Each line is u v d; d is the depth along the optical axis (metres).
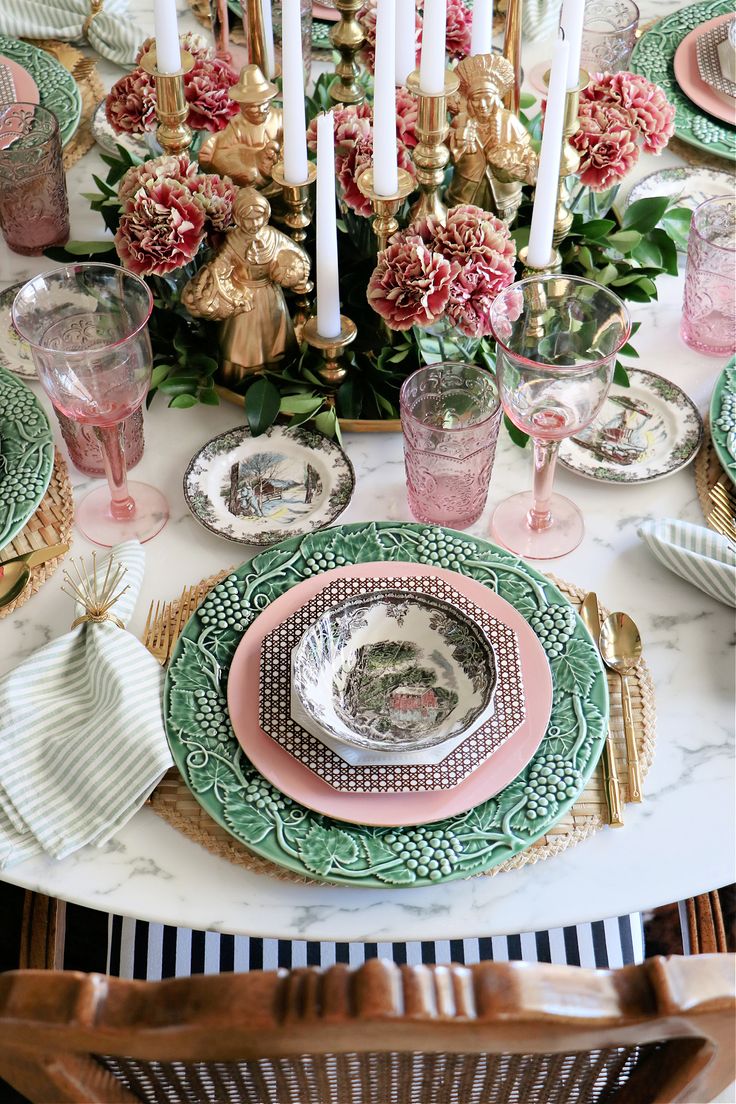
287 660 0.86
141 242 0.98
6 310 1.17
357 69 1.18
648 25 1.54
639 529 0.95
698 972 0.55
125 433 1.02
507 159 1.06
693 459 1.04
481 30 1.09
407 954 1.08
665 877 0.78
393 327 0.96
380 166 0.95
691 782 0.83
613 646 0.90
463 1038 0.54
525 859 0.78
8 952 1.27
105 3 1.51
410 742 0.79
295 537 0.95
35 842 0.79
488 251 0.94
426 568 0.92
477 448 0.91
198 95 1.15
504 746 0.82
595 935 1.09
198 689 0.85
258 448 1.04
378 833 0.78
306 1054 0.62
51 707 0.84
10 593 0.93
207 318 1.01
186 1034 0.54
